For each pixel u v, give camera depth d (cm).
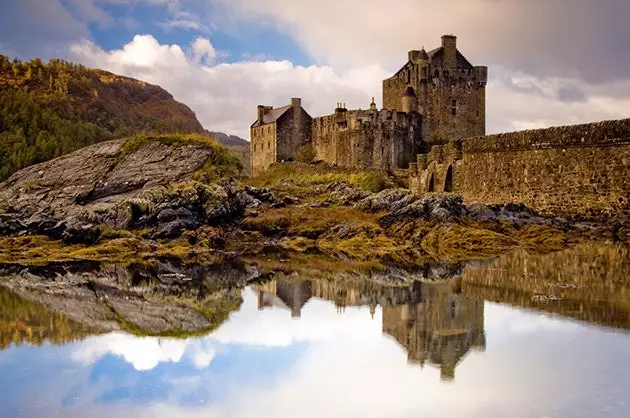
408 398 2202
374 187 8912
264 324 3228
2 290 4347
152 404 2198
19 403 2198
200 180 8062
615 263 4784
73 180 8500
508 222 6594
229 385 2364
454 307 3406
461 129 11625
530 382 2266
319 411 2133
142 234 6719
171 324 3253
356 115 10556
